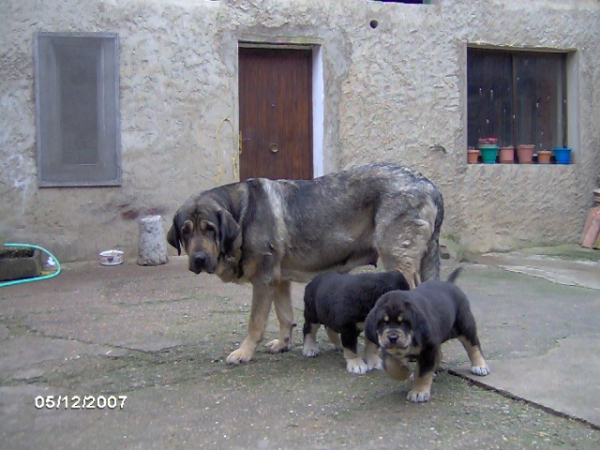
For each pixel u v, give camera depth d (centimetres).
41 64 762
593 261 825
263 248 442
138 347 474
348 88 841
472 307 583
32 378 417
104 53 776
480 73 928
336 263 466
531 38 920
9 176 759
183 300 607
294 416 354
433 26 870
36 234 768
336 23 834
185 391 396
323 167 840
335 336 467
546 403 361
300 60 854
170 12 790
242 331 513
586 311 570
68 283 681
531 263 813
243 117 840
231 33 807
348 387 397
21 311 573
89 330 515
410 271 450
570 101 958
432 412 355
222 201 439
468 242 893
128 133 785
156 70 790
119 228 789
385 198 451
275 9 816
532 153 942
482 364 409
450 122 882
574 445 315
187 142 802
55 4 764
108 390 399
